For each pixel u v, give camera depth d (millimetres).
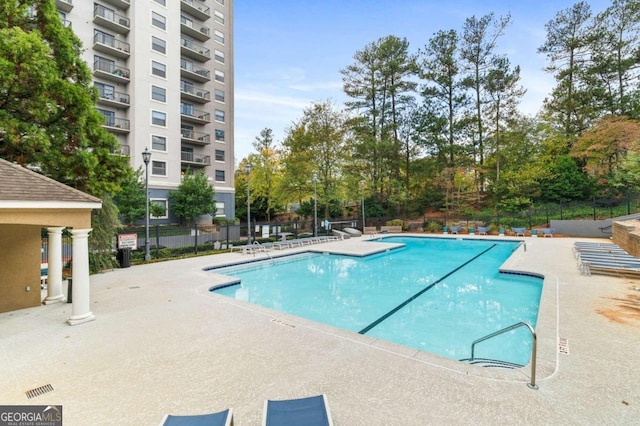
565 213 22906
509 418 3039
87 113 9797
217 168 31656
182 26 28438
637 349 4547
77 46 10555
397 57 28797
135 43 24656
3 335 5316
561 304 6652
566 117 25922
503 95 27406
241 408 3271
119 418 3137
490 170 28547
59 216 5645
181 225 25156
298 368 4117
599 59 23766
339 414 3121
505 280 10398
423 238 22422
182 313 6418
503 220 24625
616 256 11328
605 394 3447
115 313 6434
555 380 3734
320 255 15766
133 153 24516
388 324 6836
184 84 29703
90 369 4152
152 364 4270
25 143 8359
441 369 4062
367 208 30562
